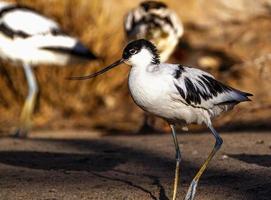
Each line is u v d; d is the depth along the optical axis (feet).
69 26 51.08
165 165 31.27
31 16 45.78
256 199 24.67
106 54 51.60
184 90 24.00
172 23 47.96
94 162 32.48
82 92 51.49
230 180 27.61
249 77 52.90
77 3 51.16
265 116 45.65
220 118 46.29
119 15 56.75
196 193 25.80
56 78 50.93
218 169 29.60
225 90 25.05
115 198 25.61
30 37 45.03
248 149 33.73
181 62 56.18
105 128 48.29
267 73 53.01
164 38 47.19
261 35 58.39
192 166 30.68
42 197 26.05
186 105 24.35
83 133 46.37
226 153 32.86
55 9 50.88
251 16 61.11
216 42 58.08
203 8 61.72
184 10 61.52
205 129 44.47
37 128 48.60
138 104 24.63
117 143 37.91
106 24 51.96
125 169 30.76
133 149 35.53
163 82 23.89
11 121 49.78
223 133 40.83
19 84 51.03
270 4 61.41
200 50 57.11
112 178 28.94
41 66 50.55
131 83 24.30
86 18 51.44
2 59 48.62
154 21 47.52
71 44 45.73
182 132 43.83
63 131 47.37
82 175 29.68
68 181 28.53
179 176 28.99
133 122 49.42
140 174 29.63
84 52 45.96
